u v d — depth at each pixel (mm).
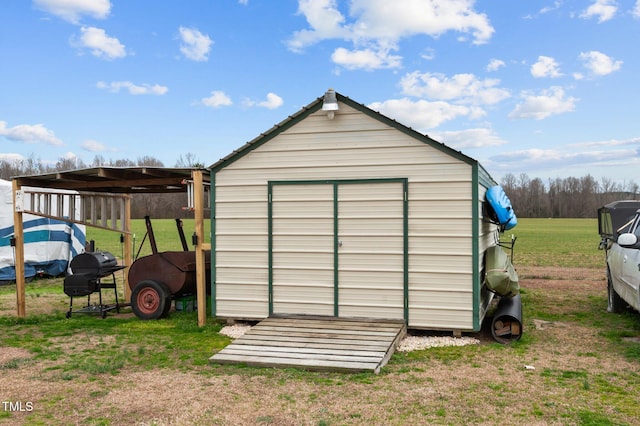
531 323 8977
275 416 4898
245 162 8953
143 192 11898
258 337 7539
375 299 8297
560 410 4996
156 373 6332
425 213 8070
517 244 29156
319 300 8570
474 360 6766
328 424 4703
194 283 10312
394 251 8211
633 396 5383
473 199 7848
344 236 8453
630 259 8141
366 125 8359
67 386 5852
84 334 8555
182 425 4719
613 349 7273
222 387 5766
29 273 15602
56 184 10312
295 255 8688
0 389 5762
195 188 9016
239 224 8977
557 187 79312
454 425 4660
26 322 9531
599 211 12070
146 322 9438
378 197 8305
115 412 5062
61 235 16656
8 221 15273
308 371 6371
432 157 8047
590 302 11062
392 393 5504
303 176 8656
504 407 5086
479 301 7816
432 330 8320
